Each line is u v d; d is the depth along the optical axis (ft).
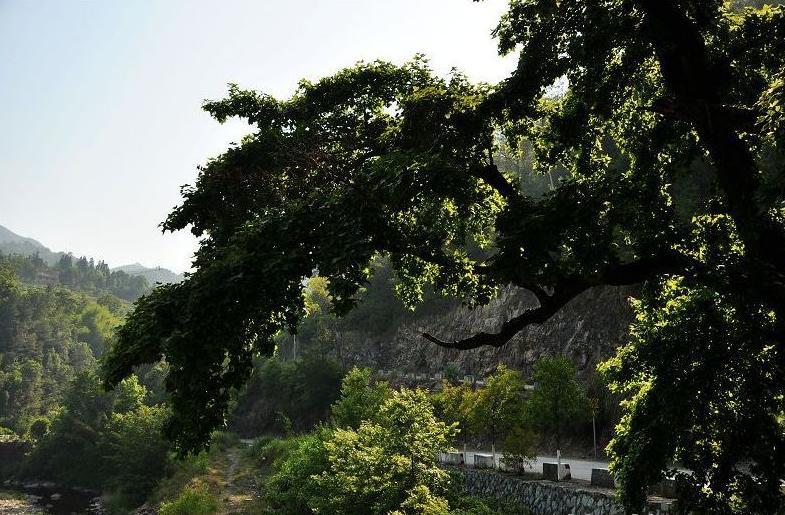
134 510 152.35
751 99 38.73
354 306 27.76
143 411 182.91
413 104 37.81
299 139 39.09
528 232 28.43
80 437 211.61
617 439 40.55
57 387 416.05
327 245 28.37
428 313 217.15
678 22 30.99
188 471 158.71
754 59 37.55
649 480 35.42
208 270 29.22
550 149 45.75
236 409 253.65
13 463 232.53
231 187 38.45
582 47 35.04
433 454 74.08
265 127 44.27
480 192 39.09
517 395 98.22
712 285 30.63
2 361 426.10
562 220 28.48
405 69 45.34
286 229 30.12
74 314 603.67
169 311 28.73
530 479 79.30
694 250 35.40
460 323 191.93
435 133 37.47
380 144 40.37
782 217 34.04
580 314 140.46
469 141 37.88
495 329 170.09
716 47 38.47
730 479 36.55
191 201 39.55
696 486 37.35
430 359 197.06
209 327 26.73
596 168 46.70
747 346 34.81
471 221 44.57
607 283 32.27
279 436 226.38
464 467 97.60
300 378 224.94
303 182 36.88
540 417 86.69
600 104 40.19
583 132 43.37
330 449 87.35
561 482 74.18
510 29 38.34
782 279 27.89
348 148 41.65
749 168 30.04
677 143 43.45
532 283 32.55
